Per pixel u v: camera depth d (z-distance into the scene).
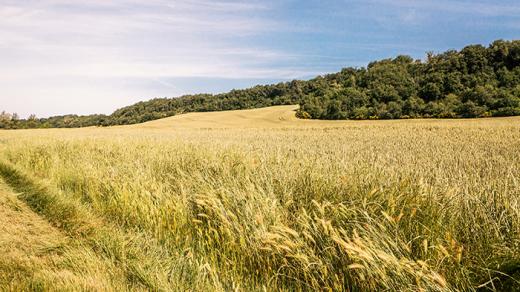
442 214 3.38
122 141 13.19
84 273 3.31
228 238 3.64
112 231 4.48
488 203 3.46
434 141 21.08
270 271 3.22
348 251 2.62
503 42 93.69
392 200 3.46
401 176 5.01
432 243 2.98
